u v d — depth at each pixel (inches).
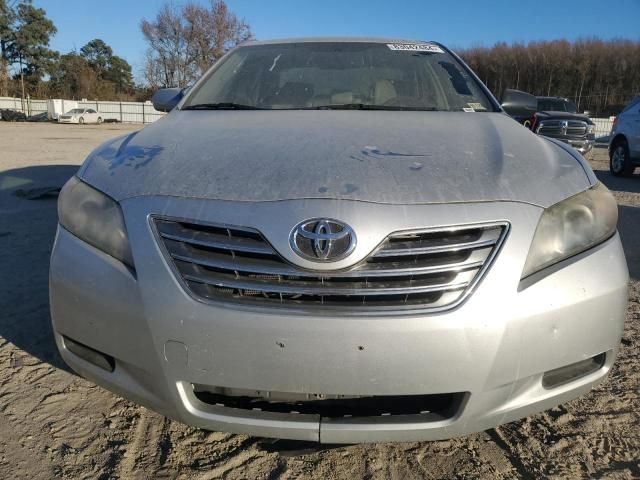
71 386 96.3
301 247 64.1
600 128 1288.1
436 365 62.7
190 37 1945.1
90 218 73.9
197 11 1924.2
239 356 63.7
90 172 81.8
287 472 75.5
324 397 65.4
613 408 90.7
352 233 64.4
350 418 65.7
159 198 70.8
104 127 1273.4
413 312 62.8
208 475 74.9
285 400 66.1
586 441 82.3
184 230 68.2
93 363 74.0
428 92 116.7
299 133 87.7
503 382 65.2
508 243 66.2
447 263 64.7
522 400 67.7
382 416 65.8
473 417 65.6
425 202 67.7
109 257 70.2
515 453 79.9
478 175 73.0
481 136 88.9
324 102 113.3
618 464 77.2
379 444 81.9
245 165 75.3
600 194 77.4
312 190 68.9
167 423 86.7
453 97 116.0
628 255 180.1
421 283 64.1
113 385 72.0
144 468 76.3
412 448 81.0
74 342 75.5
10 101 1974.7
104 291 68.9
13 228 199.5
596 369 73.0
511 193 70.3
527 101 127.8
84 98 2311.8
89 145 591.2
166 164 77.8
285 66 124.8
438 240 65.7
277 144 82.4
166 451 79.9
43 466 76.3
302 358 62.6
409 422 65.4
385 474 75.4
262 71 123.5
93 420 87.0
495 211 67.7
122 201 72.2
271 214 66.5
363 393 63.4
